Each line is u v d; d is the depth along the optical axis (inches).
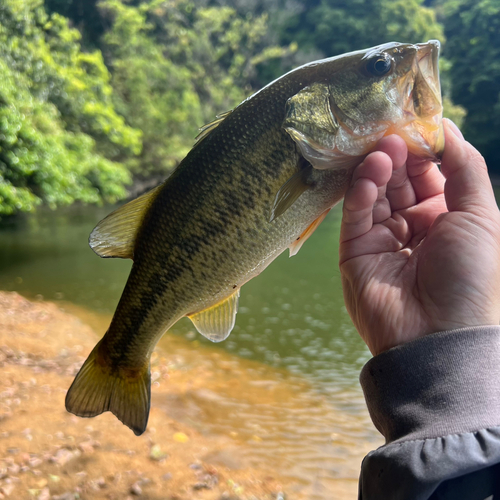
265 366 45.4
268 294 71.9
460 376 8.3
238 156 12.7
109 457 27.4
